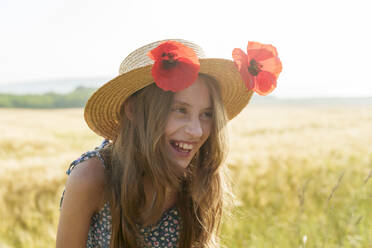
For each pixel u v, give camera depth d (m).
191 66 1.14
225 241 3.37
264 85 1.32
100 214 1.41
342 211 3.56
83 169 1.33
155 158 1.33
